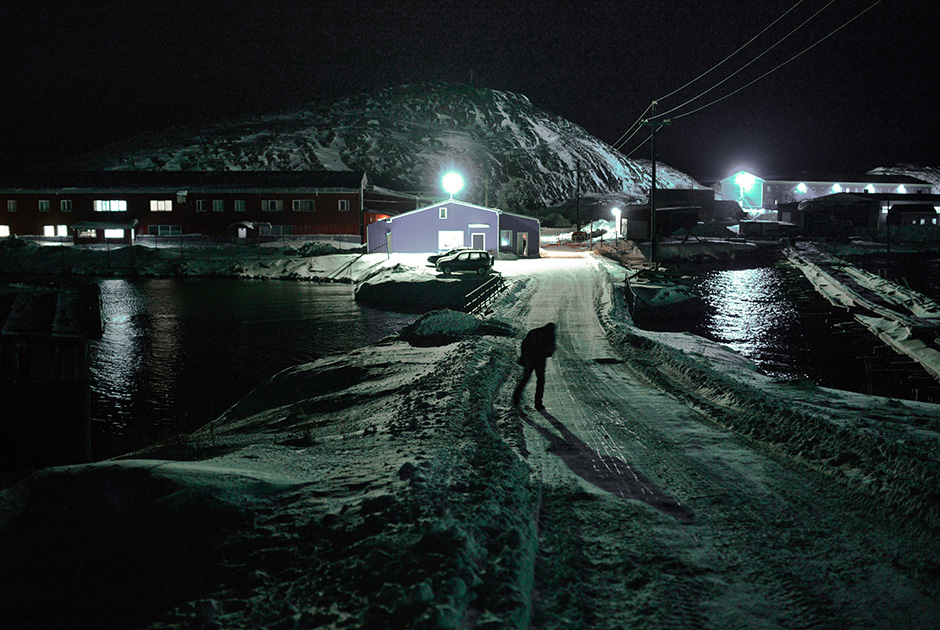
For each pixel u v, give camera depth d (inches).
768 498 245.4
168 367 1000.9
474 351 633.0
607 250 2571.4
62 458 388.8
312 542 179.3
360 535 177.5
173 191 2844.5
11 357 384.5
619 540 203.9
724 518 224.2
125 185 2896.2
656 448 326.0
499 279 1507.1
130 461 259.1
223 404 807.1
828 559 189.9
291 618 141.8
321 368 694.5
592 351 723.4
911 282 2105.1
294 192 2827.3
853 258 2832.2
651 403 451.5
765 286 2034.9
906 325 1063.0
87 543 180.2
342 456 297.6
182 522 190.1
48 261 2412.6
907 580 175.3
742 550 197.0
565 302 1214.3
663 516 225.6
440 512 186.2
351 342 1168.8
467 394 449.1
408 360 667.4
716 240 3430.1
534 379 553.6
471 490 216.5
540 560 184.1
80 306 434.0
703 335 1227.2
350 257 2282.2
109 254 2498.8
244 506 201.9
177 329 1302.9
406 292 1622.8
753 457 307.0
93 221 2856.8
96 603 150.3
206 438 466.3
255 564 167.6
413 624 133.2
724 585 174.4
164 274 2311.8
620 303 1169.4
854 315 1286.9
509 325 868.0
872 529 211.9
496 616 140.2
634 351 703.7
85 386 395.2
